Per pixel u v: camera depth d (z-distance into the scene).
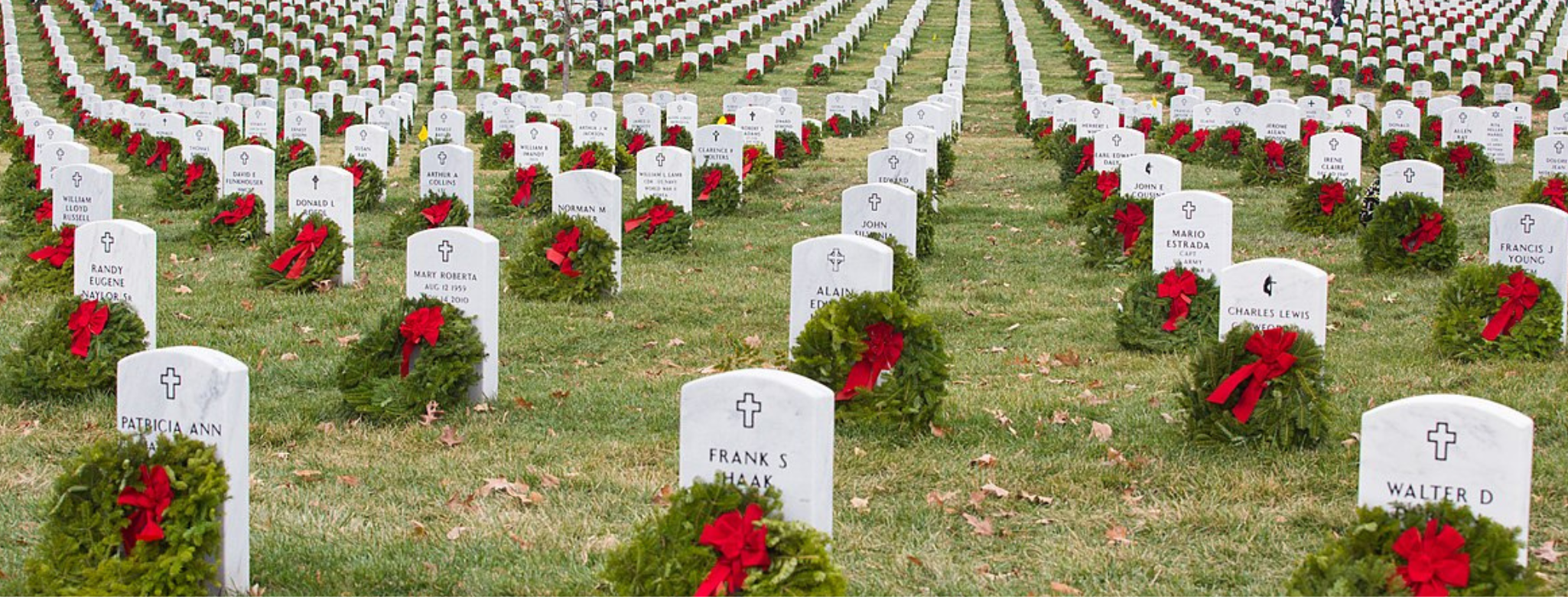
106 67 44.75
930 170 20.27
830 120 31.19
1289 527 8.94
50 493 8.79
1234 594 8.02
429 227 18.61
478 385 11.63
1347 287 16.11
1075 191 20.44
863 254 11.80
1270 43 46.03
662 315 14.96
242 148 19.05
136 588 7.25
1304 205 19.45
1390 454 7.16
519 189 21.08
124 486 7.35
